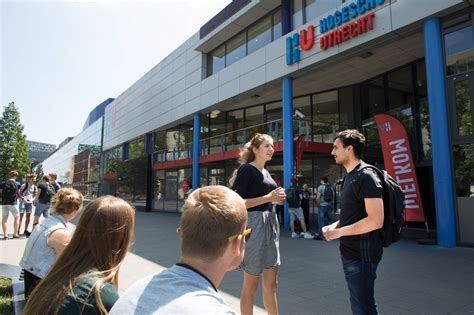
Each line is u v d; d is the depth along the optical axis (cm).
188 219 118
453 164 812
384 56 1145
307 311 404
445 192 808
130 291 111
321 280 546
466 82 802
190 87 1941
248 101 1784
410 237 974
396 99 1259
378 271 584
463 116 801
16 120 4812
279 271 606
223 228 115
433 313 391
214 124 2081
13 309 386
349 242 248
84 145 5312
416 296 452
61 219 306
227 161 1847
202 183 2066
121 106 3095
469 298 443
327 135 1495
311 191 1492
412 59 1173
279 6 1470
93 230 157
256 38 1584
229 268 123
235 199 125
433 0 852
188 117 1991
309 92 1572
